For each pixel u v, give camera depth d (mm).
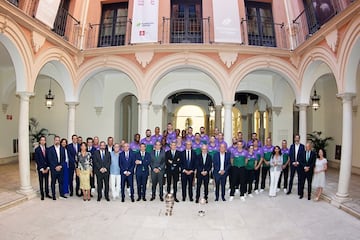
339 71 7719
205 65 10234
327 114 14492
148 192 9023
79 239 5352
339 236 5598
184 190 8039
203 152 7969
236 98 18078
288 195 8805
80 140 9016
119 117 14797
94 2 11875
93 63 10719
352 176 11367
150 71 10344
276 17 11594
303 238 5504
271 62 10398
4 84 13742
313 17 10281
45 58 8828
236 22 10266
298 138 8727
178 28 11422
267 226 6125
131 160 7918
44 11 8461
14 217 6477
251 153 8672
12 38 7336
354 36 6973
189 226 6082
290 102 13469
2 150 13969
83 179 7871
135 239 5379
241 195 8195
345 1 8625
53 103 15766
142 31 10305
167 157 8039
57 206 7367
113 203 7738
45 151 7996
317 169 8078
